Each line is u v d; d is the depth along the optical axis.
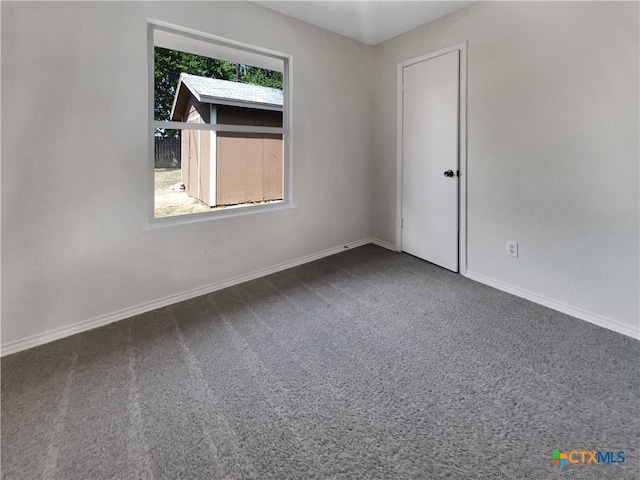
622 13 1.84
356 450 1.19
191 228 2.49
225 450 1.20
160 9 2.18
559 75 2.14
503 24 2.44
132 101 2.12
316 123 3.25
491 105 2.58
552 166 2.23
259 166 3.11
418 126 3.26
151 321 2.16
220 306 2.38
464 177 2.85
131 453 1.18
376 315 2.23
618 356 1.73
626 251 1.93
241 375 1.62
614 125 1.92
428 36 3.04
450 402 1.42
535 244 2.38
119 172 2.11
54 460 1.15
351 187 3.70
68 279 1.97
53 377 1.60
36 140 1.81
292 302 2.45
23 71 1.74
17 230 1.79
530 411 1.36
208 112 2.81
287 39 2.90
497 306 2.35
